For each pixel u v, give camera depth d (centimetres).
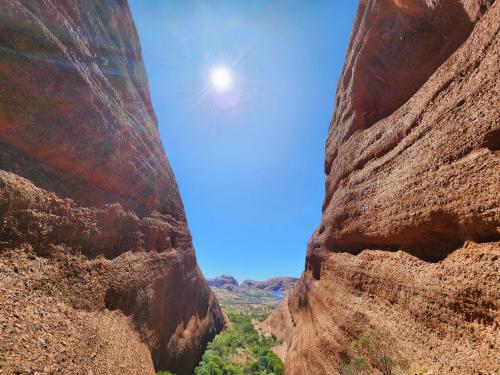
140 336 1111
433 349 655
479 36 722
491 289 545
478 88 677
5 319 529
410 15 1094
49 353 557
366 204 1191
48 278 746
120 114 1434
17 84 782
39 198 809
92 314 851
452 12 894
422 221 802
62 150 950
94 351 715
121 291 1060
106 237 1109
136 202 1484
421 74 1064
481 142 632
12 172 749
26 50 812
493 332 528
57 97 933
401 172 959
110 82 1437
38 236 771
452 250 721
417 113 949
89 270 936
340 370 1055
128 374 812
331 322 1301
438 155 772
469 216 637
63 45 1001
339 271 1395
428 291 727
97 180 1144
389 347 787
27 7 845
